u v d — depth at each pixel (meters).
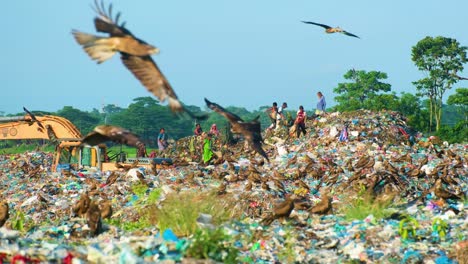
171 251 18.41
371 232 23.56
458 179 40.62
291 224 25.55
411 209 28.94
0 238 19.38
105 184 43.28
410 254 21.20
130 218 32.47
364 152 51.97
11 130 54.50
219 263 17.84
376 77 194.12
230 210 32.56
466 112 133.62
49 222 34.66
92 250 17.34
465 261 20.61
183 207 23.61
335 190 37.47
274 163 51.03
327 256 21.56
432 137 58.91
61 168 52.00
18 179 52.66
